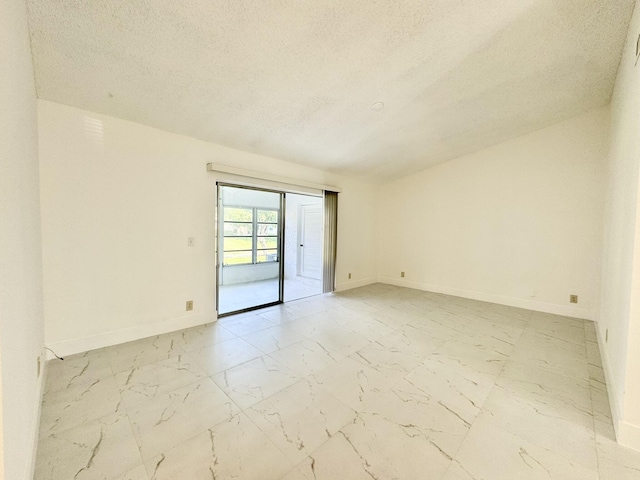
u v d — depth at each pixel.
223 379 2.15
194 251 3.26
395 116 3.26
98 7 1.59
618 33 2.18
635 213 1.52
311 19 1.82
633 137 1.77
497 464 1.39
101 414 1.72
